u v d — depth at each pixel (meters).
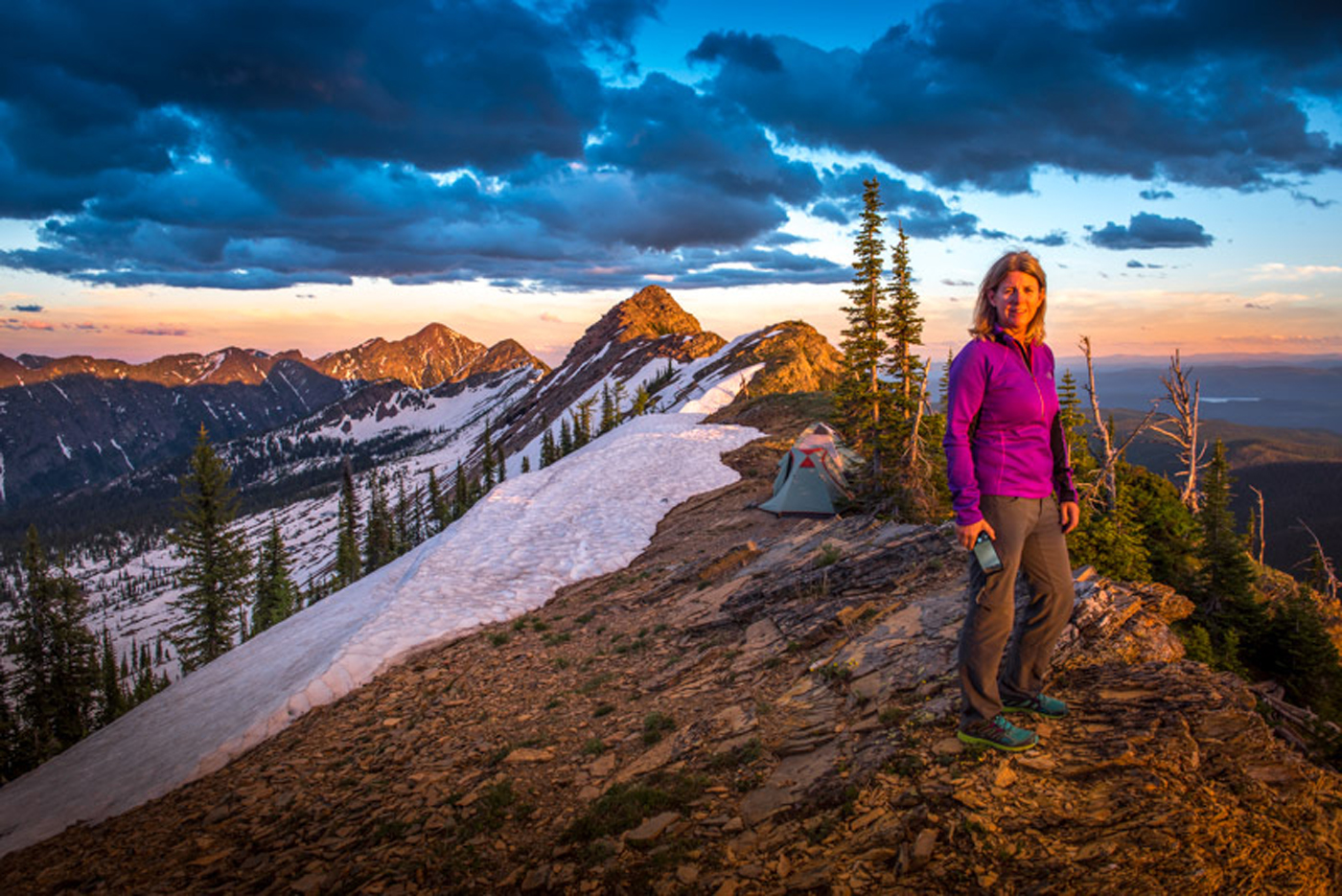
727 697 7.58
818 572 10.50
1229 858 3.33
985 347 4.09
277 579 66.75
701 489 26.80
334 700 11.72
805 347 88.00
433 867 5.30
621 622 12.90
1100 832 3.61
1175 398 30.77
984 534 4.13
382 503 130.12
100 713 57.28
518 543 21.12
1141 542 27.50
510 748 7.71
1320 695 22.00
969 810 3.95
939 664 6.14
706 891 4.08
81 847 8.15
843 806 4.47
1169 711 4.57
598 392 181.62
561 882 4.67
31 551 40.66
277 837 6.90
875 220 25.27
